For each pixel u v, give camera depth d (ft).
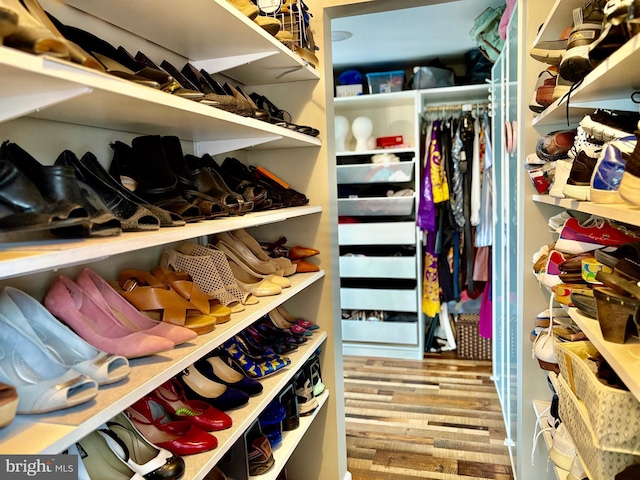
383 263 11.82
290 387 5.73
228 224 3.82
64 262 2.26
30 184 2.52
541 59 4.74
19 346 2.76
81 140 3.84
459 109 11.74
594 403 3.10
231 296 4.54
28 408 2.44
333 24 9.11
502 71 8.11
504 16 7.29
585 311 3.56
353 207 11.84
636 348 2.87
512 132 6.65
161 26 4.12
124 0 3.52
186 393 4.49
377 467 7.48
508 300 7.70
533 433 6.00
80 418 2.41
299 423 5.92
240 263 5.50
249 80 6.38
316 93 6.40
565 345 4.14
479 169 11.00
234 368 5.07
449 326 12.32
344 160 12.73
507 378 7.98
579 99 3.93
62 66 2.16
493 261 10.14
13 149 2.80
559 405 4.24
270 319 6.45
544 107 4.92
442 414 9.05
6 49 1.88
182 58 5.14
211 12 3.77
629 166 2.59
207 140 5.32
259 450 4.76
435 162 11.04
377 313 12.30
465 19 9.03
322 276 6.63
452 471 7.29
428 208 11.12
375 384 10.54
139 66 3.59
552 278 4.73
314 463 7.04
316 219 6.63
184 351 3.43
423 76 11.12
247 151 6.76
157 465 3.28
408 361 11.89
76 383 2.50
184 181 4.27
